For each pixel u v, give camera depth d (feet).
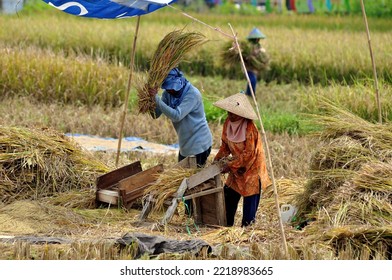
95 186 55.62
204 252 42.34
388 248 44.01
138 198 54.80
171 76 52.44
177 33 52.24
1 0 205.98
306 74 137.80
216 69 139.85
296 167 68.28
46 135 60.29
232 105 49.34
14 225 50.14
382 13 215.10
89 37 151.12
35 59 105.29
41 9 210.38
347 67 136.15
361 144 53.01
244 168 50.70
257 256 42.06
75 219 51.98
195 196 50.98
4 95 102.94
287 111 101.60
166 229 49.55
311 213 51.24
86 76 104.06
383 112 85.20
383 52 140.67
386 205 46.96
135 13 57.93
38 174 57.21
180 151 55.21
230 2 235.61
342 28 192.44
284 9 234.58
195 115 53.72
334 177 50.96
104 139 84.38
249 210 51.01
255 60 105.40
